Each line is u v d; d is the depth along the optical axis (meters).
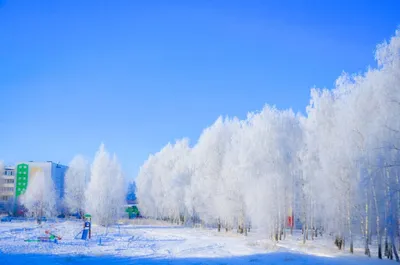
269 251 37.53
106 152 79.12
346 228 37.72
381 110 31.64
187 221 85.00
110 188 76.38
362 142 34.88
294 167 48.47
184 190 81.25
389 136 29.98
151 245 43.72
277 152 48.34
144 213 102.56
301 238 52.34
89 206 75.62
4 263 30.33
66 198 102.06
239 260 32.53
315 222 51.75
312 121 47.25
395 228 30.81
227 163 60.03
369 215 34.16
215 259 33.19
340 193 37.00
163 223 87.69
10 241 44.25
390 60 30.81
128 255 35.66
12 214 112.06
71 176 102.88
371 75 35.84
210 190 65.94
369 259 32.44
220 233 60.56
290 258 32.91
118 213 76.94
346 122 36.81
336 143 38.69
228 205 57.72
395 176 31.08
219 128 70.62
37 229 63.38
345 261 31.28
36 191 94.12
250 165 50.03
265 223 47.12
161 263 31.25
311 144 46.34
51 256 34.41
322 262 30.95
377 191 32.56
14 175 129.38
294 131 50.31
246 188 50.25
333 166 37.53
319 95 46.50
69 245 42.53
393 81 30.00
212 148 68.38
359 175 33.84
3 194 130.50
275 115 50.91
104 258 33.81
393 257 34.06
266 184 47.12
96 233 58.62
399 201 30.50
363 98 35.50
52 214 97.94
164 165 94.94
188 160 83.62
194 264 30.72
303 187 46.91
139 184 107.19
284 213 48.41
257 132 50.75
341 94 41.12
